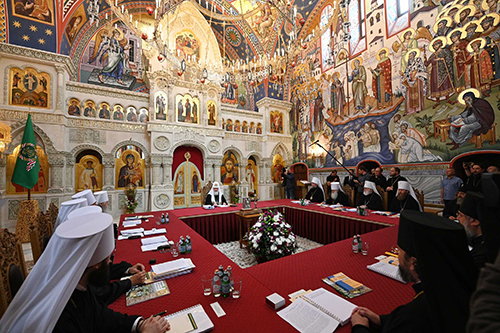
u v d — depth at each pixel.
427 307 1.03
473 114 6.42
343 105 10.39
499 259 0.50
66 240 1.16
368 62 9.24
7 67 7.61
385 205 6.04
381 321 1.35
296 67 13.13
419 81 7.62
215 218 5.84
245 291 1.88
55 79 8.37
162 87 10.59
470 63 6.47
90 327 1.30
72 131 8.88
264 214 4.49
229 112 12.79
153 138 10.18
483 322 0.44
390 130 8.51
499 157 6.26
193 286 1.99
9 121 7.56
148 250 2.94
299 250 5.45
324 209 5.99
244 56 13.20
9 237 1.88
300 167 13.39
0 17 7.30
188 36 11.73
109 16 10.28
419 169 7.62
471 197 1.71
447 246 0.99
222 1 11.16
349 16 9.95
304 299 1.70
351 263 2.44
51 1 7.76
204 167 11.46
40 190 8.05
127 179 9.97
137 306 1.68
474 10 6.38
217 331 1.39
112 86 10.66
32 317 1.02
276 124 13.84
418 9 7.62
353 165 9.96
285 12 5.80
